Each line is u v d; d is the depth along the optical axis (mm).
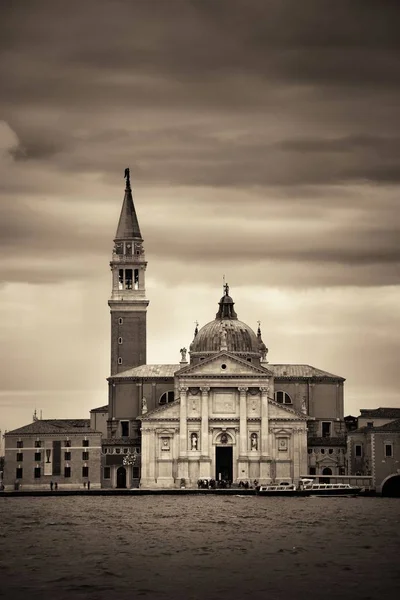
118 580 175500
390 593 166750
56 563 188875
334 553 196875
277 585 171875
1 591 169125
